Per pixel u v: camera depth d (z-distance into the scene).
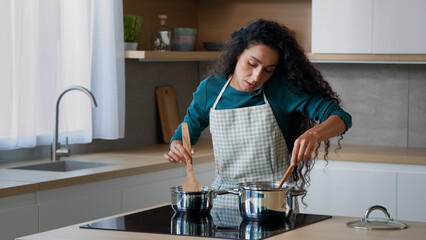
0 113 3.47
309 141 2.03
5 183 2.88
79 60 3.90
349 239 1.73
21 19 3.53
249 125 2.48
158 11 4.70
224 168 2.56
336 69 4.65
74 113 3.91
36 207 2.92
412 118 4.47
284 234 1.80
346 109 4.64
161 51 4.25
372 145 4.57
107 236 1.81
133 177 3.50
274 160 2.50
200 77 5.18
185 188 2.19
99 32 4.05
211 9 5.06
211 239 1.76
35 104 3.65
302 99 2.41
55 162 3.76
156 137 4.78
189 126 2.61
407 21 4.00
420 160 3.77
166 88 4.81
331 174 3.99
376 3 4.06
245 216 1.99
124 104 4.16
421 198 3.79
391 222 1.92
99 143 4.27
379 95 4.55
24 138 3.56
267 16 4.84
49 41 3.70
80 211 3.16
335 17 4.17
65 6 3.82
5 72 3.45
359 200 3.93
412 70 4.46
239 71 2.37
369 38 4.10
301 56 2.38
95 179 3.20
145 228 1.90
